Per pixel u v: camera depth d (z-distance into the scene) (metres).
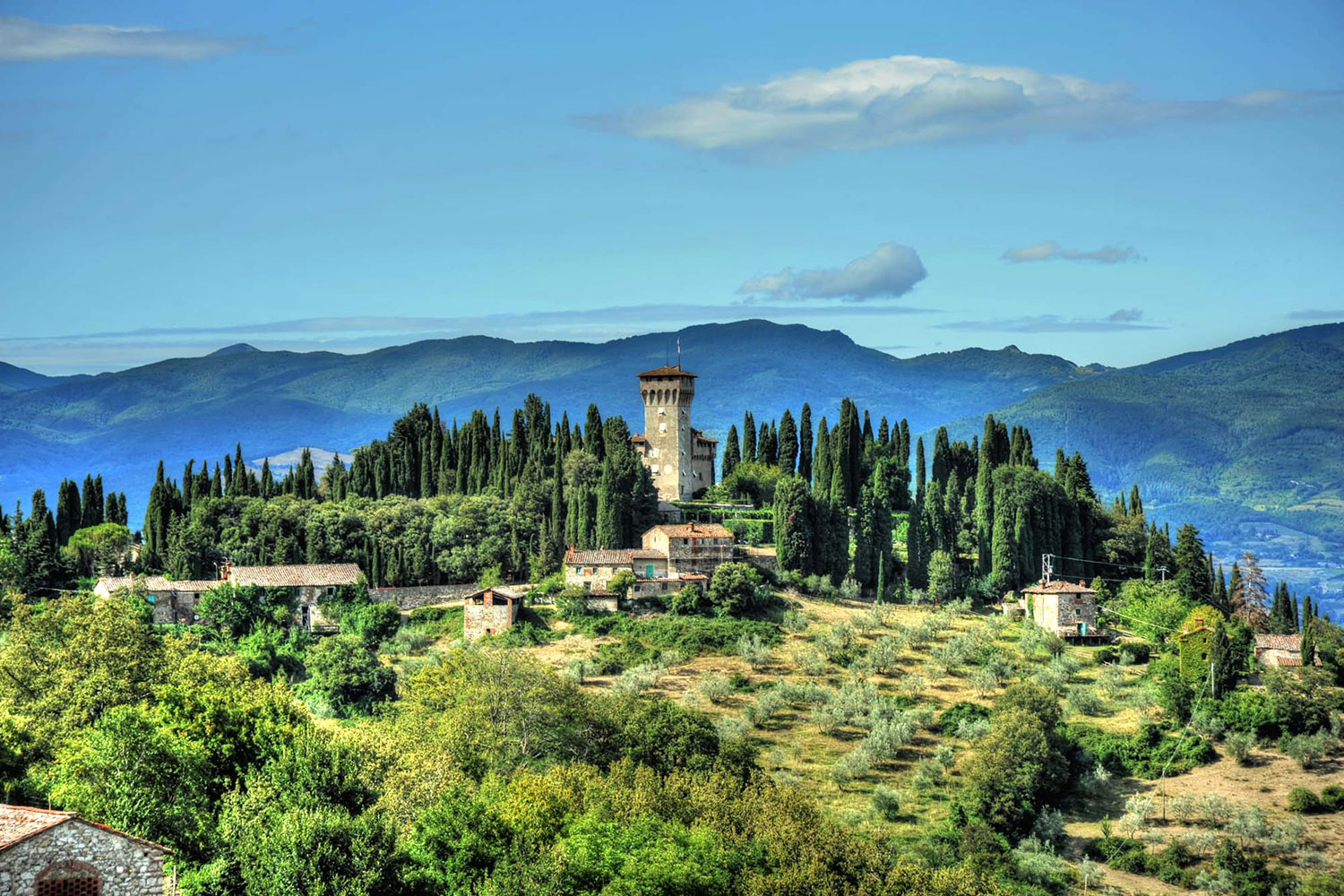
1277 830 151.88
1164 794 164.38
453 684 156.38
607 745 152.75
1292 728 173.12
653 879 100.06
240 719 108.94
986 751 163.50
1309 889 140.62
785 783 162.00
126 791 88.94
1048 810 161.75
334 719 165.50
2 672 131.88
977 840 150.38
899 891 114.12
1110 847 153.75
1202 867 148.25
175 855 85.88
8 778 100.44
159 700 118.88
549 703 149.75
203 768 101.12
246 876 83.31
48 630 140.38
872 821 155.25
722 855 109.56
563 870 98.88
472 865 97.75
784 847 117.06
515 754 142.12
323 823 85.75
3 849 67.00
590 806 114.81
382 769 112.69
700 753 152.25
